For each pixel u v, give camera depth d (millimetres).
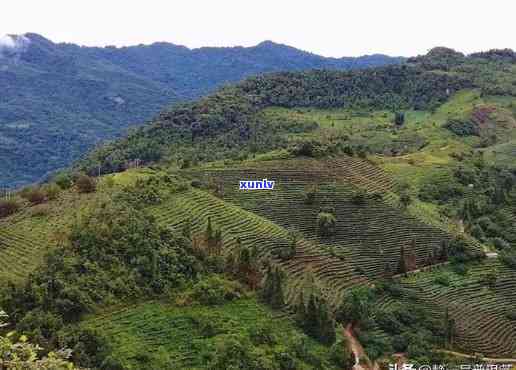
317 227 120312
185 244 90938
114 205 95938
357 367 82188
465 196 155875
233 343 72062
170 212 105562
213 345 72688
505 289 113938
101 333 68500
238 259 92562
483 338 96188
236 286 87938
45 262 77562
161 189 113875
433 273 115875
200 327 76188
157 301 79875
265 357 72438
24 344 23875
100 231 84438
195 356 71062
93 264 79000
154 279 81938
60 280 73625
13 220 95750
